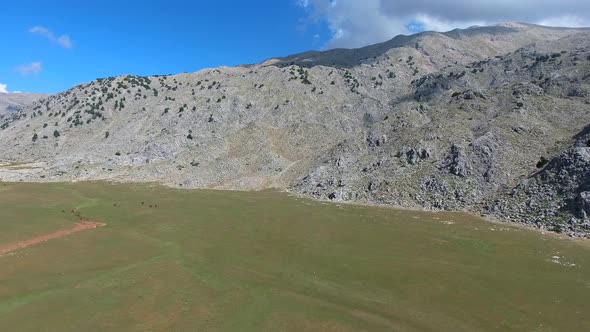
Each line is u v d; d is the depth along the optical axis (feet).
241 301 138.51
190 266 172.24
